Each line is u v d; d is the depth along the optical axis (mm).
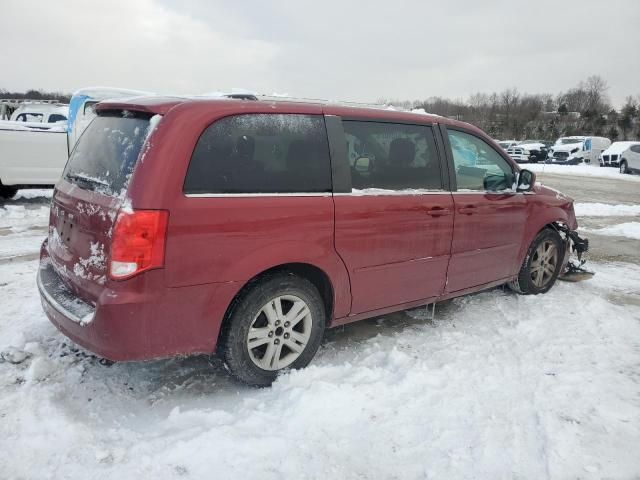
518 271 5004
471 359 3777
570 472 2621
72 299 3029
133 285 2672
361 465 2615
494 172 4648
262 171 3109
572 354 3932
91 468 2475
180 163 2779
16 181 9602
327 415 2980
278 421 2922
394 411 3068
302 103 3412
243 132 3062
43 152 9781
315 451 2686
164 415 2979
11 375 3293
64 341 3795
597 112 55281
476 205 4312
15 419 2807
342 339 4090
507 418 3051
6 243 6930
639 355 3963
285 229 3129
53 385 3191
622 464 2688
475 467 2635
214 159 2920
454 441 2826
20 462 2492
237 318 3070
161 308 2762
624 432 2955
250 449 2648
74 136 10023
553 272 5430
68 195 3215
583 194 16312
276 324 3273
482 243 4449
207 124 2914
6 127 9375
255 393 3246
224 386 3318
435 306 4895
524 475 2592
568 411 3145
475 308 4859
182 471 2484
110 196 2820
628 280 6102
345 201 3428
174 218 2730
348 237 3451
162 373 3455
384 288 3785
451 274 4266
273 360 3303
